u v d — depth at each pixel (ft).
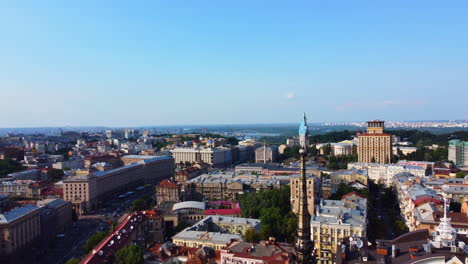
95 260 623.36
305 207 186.91
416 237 527.81
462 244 450.71
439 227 498.28
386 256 475.72
